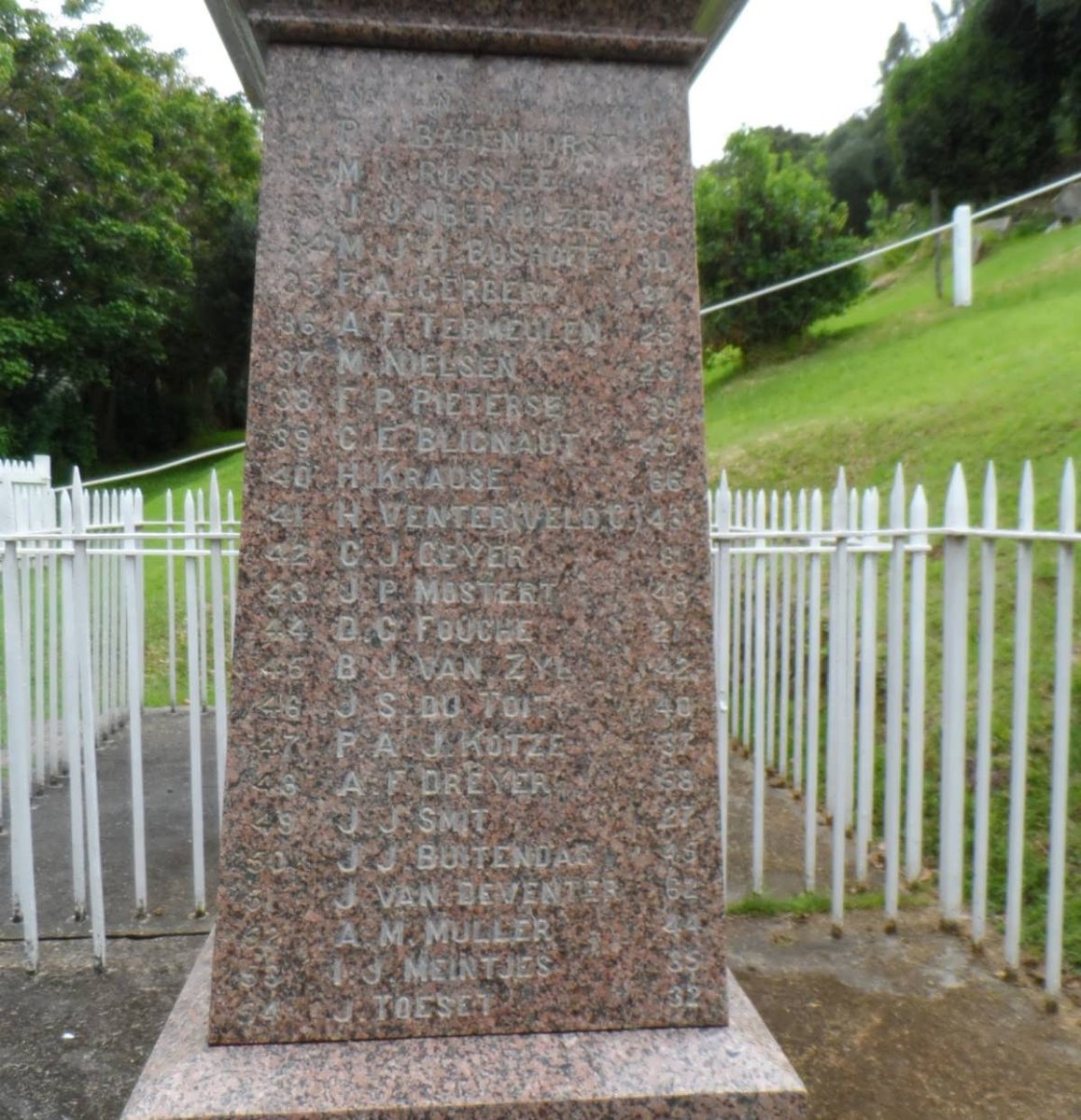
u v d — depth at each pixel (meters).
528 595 2.63
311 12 2.53
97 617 7.04
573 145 2.64
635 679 2.66
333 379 2.57
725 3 2.87
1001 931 4.01
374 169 2.58
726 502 4.59
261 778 2.56
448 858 2.61
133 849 4.62
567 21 2.61
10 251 21.56
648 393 2.66
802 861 4.85
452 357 2.61
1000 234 20.14
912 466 8.41
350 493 2.58
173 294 24.02
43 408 23.41
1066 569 3.42
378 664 2.59
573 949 2.64
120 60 24.98
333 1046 2.55
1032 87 20.61
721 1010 2.68
